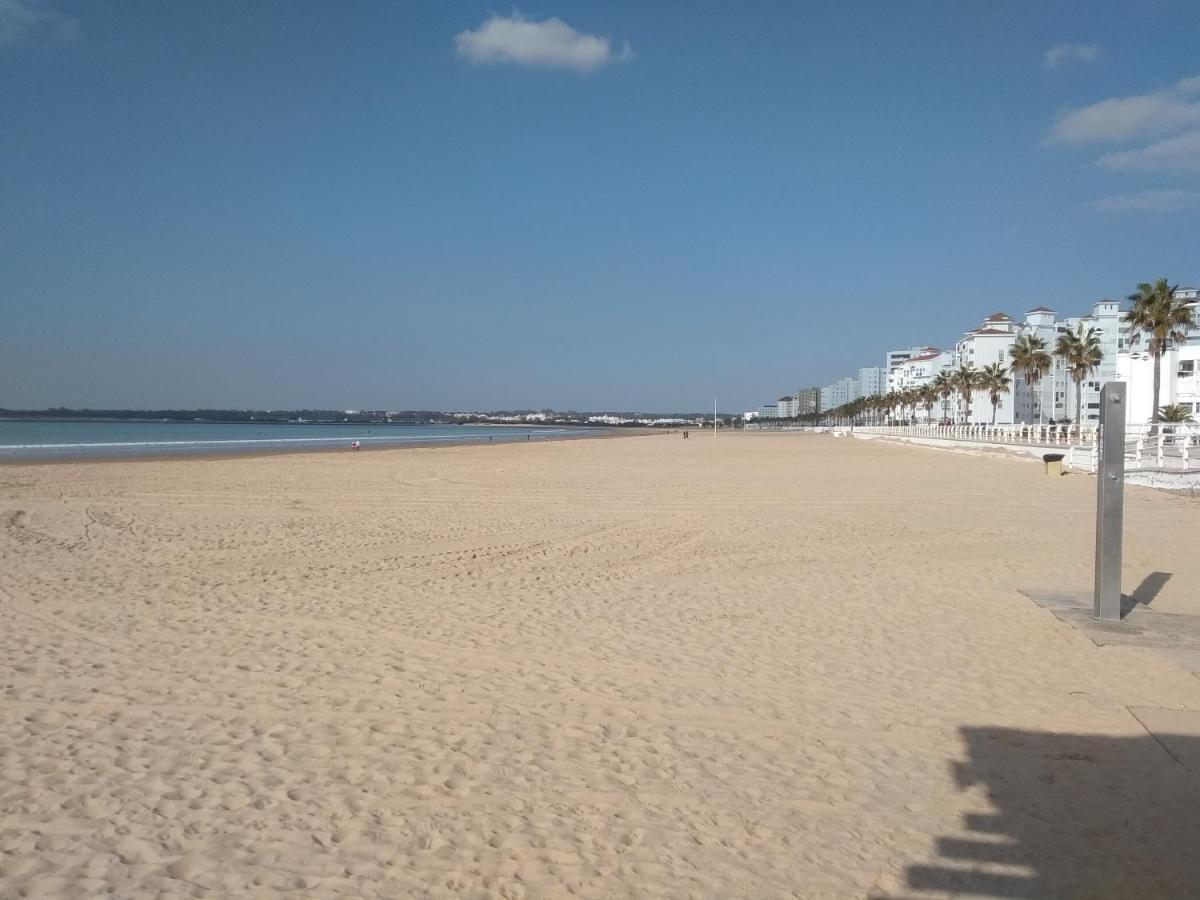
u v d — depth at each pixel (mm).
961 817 4504
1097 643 7750
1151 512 17984
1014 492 22812
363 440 82875
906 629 8359
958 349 118625
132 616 8797
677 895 3732
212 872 3855
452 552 13141
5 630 8180
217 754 5215
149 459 41281
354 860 3980
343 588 10328
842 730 5707
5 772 4918
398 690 6453
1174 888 3834
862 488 24594
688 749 5371
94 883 3744
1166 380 58938
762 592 10180
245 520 16781
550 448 62156
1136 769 5094
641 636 8078
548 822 4383
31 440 69438
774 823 4414
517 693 6391
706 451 56188
